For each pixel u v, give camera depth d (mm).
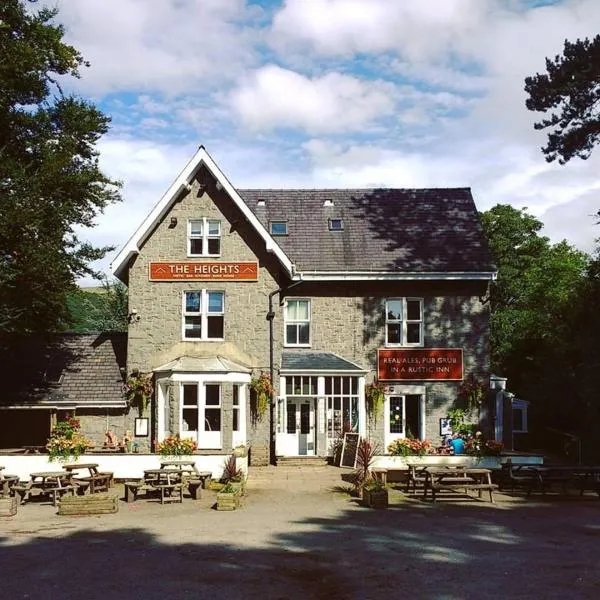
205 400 25703
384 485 20062
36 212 22219
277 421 27500
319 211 31953
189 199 27703
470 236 30516
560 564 12344
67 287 24844
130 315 27141
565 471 21469
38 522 16547
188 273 27391
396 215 31812
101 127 25422
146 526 15859
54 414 26672
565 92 26469
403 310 29203
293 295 29094
